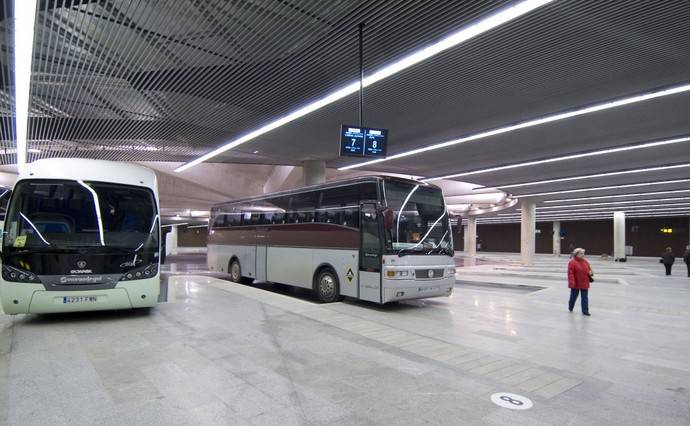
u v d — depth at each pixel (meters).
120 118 13.68
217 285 14.05
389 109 12.66
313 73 10.21
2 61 9.67
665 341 8.10
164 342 7.02
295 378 5.50
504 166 20.89
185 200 38.31
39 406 4.53
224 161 21.23
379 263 10.80
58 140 16.52
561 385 5.55
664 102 11.52
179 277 16.72
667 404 4.99
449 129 14.64
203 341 7.11
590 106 12.08
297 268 13.78
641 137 15.19
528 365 6.37
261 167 28.16
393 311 10.72
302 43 8.79
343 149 10.90
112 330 7.79
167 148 17.95
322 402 4.77
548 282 20.17
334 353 6.64
